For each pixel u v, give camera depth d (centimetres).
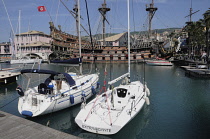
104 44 6994
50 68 5078
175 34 7550
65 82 1590
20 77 3184
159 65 5569
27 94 1313
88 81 1791
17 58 6981
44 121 1262
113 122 998
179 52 9262
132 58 6681
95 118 1058
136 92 1420
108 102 1285
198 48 6912
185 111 1477
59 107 1327
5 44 9194
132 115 1076
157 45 6725
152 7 6881
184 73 3706
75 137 729
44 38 9050
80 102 1534
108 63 6656
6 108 1544
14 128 807
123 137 1071
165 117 1350
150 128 1172
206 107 1573
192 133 1098
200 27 4775
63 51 6812
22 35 8656
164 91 2192
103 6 6556
